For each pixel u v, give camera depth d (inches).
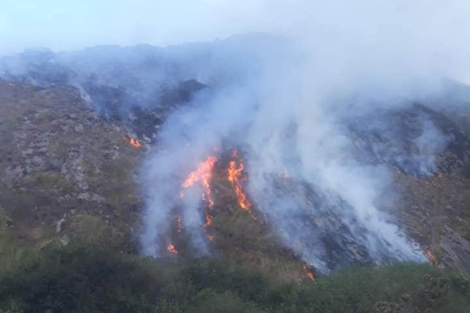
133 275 416.2
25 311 362.0
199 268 451.5
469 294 473.1
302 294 444.5
